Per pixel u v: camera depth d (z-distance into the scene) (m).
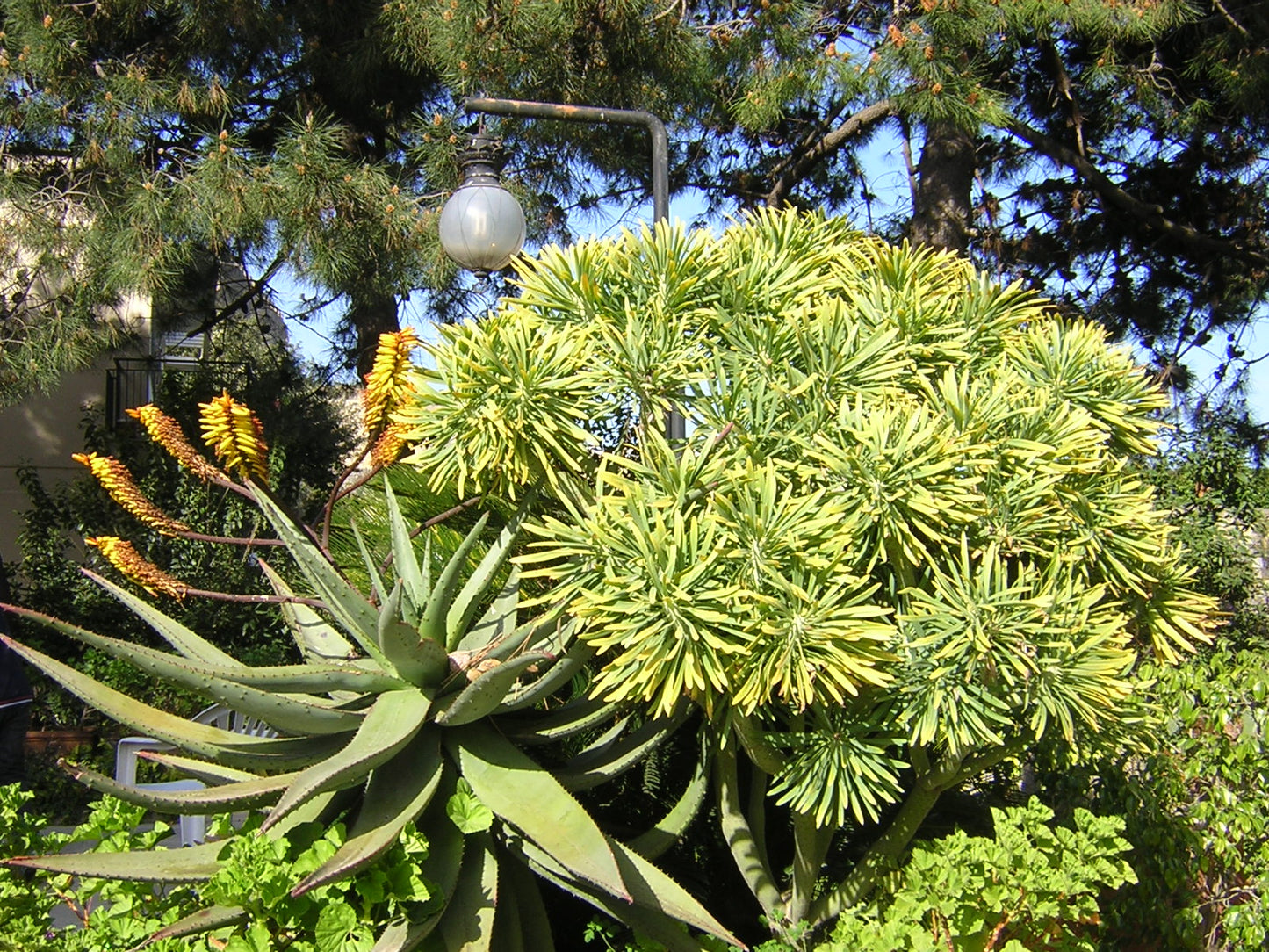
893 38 7.73
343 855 3.16
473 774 3.55
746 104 8.62
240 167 8.32
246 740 3.74
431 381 3.87
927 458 3.54
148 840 3.90
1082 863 3.58
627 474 3.99
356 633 3.80
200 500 9.46
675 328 3.89
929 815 4.66
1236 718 5.01
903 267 4.36
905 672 3.53
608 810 4.56
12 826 3.83
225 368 11.88
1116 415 4.23
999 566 3.54
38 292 8.69
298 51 9.73
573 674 3.67
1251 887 4.82
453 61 8.39
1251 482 8.98
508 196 5.74
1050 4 7.77
